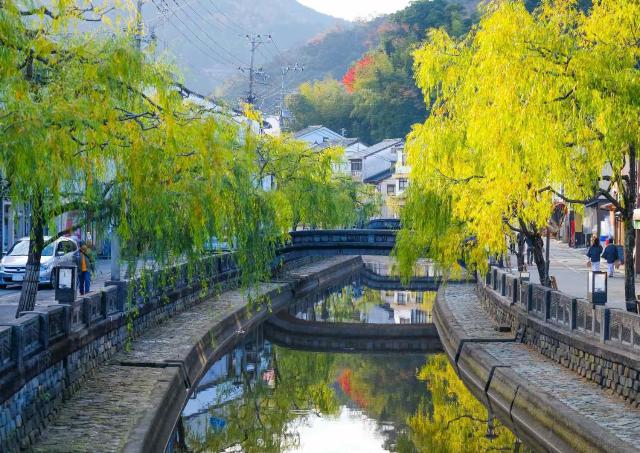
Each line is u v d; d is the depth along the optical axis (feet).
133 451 42.06
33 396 45.01
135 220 48.24
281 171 136.36
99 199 48.44
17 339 41.22
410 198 86.07
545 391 55.98
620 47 50.80
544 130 49.75
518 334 80.18
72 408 50.88
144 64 42.09
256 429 65.72
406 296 170.91
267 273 69.87
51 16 41.06
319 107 424.05
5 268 92.53
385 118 377.30
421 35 388.78
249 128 58.49
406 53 383.04
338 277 207.41
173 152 40.93
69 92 38.60
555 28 52.49
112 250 69.21
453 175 75.92
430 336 117.19
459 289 135.13
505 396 61.98
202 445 60.70
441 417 68.28
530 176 60.34
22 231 122.83
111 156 40.63
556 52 49.83
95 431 46.16
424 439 62.03
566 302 65.05
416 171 75.00
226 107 57.41
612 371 54.95
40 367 45.34
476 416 67.87
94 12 43.80
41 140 33.99
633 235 58.44
